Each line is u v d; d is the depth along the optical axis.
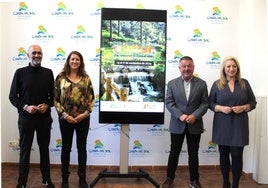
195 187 3.31
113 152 4.08
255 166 3.76
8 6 3.91
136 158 4.10
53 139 4.03
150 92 3.36
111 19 3.28
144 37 3.32
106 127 4.06
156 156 4.11
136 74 3.34
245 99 2.99
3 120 4.00
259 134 3.67
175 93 3.31
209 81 4.11
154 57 3.34
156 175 3.89
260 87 3.83
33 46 3.04
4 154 4.04
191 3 4.04
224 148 3.09
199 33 4.07
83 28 3.96
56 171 3.95
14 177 3.67
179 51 4.06
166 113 4.08
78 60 3.15
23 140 3.07
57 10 3.94
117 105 3.34
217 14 4.08
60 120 3.14
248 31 3.92
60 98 3.11
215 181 3.70
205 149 4.16
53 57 3.97
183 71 3.25
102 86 3.31
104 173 3.45
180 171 4.09
